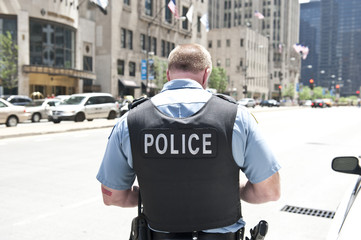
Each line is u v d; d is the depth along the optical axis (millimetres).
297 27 134500
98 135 14586
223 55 89125
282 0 114312
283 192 5891
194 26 67000
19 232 4090
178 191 1466
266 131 16688
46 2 37875
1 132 13938
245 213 4844
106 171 1621
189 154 1442
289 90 107438
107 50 48156
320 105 60812
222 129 1455
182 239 1488
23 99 24094
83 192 5809
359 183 2668
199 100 1527
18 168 7797
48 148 10898
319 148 11234
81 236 3994
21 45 35844
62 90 42781
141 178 1534
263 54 99875
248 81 89438
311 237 4004
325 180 6758
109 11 47812
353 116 31328
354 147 11516
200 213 1473
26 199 5395
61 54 40438
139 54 53438
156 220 1516
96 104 21766
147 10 54750
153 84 54125
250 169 1539
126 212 4840
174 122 1466
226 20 116812
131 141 1514
